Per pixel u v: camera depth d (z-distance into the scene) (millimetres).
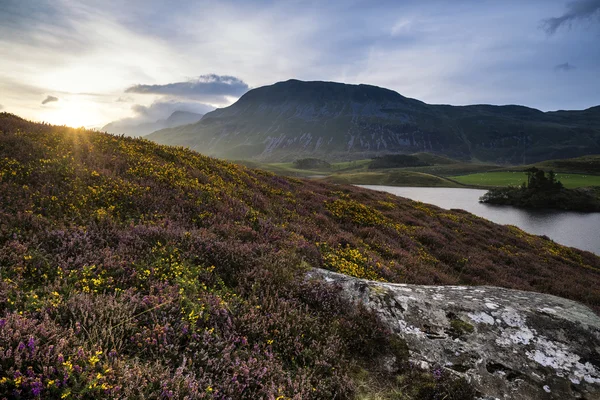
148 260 5707
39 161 9469
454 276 13508
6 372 2723
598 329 5230
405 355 4848
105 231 6500
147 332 3855
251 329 4543
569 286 15938
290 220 12523
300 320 5043
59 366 2969
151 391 3137
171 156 15773
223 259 6445
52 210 7137
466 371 4609
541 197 91875
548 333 5148
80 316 3766
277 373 3910
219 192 11844
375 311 5496
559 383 4445
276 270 6305
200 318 4363
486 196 100188
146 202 8852
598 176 171125
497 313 5551
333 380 4168
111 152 12867
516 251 22031
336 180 190500
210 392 3307
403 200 32625
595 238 50281
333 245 10477
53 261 5047
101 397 2846
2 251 4914
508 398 4258
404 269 10812
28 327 3324
